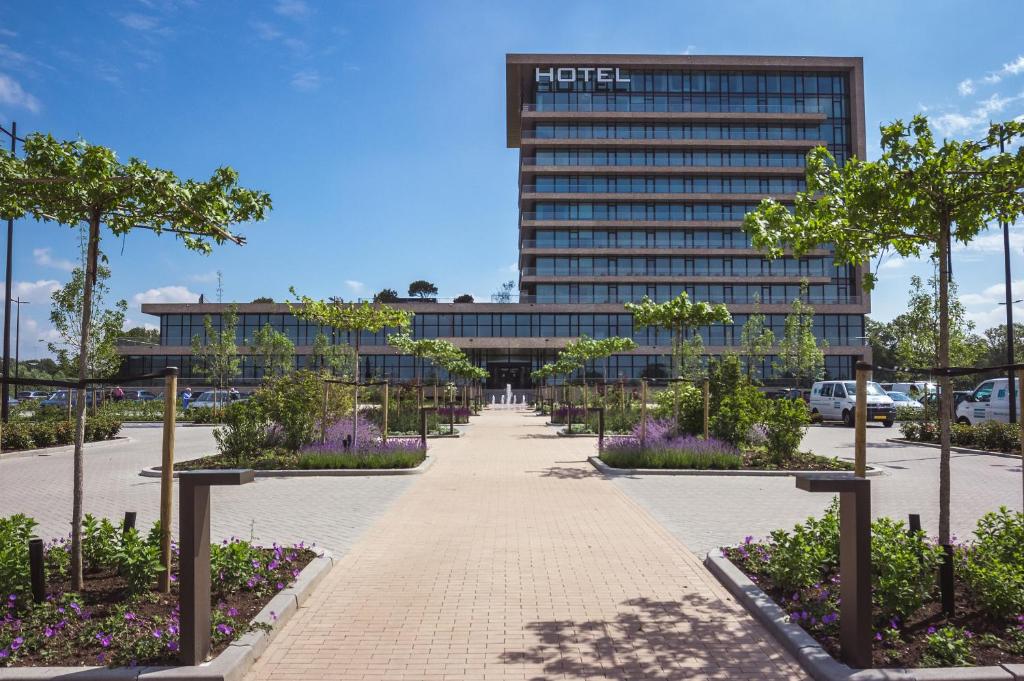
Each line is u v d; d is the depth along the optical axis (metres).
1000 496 11.56
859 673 4.32
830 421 32.97
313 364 58.91
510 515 9.75
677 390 17.73
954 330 25.81
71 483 13.27
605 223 77.19
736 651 4.91
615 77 80.00
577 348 47.03
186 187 6.06
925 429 21.69
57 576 6.13
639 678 4.48
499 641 5.09
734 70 80.38
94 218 6.00
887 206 6.49
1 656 4.49
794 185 77.75
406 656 4.83
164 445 5.72
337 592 6.22
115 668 4.39
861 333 75.31
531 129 80.06
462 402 43.69
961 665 4.45
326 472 13.87
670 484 12.66
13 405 30.53
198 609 4.49
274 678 4.51
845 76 80.81
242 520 9.43
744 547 7.22
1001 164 6.05
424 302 76.19
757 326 63.31
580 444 21.47
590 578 6.65
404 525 9.08
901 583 5.14
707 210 78.19
